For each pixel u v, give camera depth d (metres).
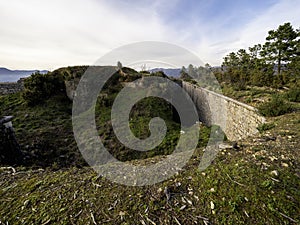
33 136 6.56
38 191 2.23
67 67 13.09
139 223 1.61
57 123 8.02
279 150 2.60
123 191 2.09
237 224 1.49
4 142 4.28
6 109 9.25
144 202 1.86
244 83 12.48
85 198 2.01
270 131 3.66
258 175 2.01
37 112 8.95
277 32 14.38
